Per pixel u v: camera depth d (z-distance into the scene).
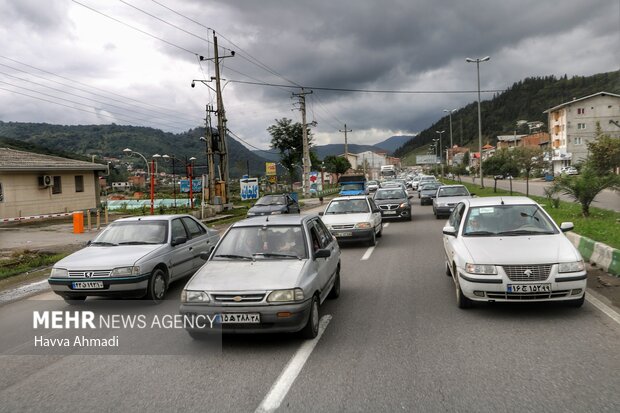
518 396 4.12
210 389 4.50
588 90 166.12
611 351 5.10
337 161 89.25
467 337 5.73
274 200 26.36
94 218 28.19
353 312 7.10
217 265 6.45
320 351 5.46
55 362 5.48
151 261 8.13
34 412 4.19
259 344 5.80
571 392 4.16
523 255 6.54
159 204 36.62
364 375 4.69
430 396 4.17
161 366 5.19
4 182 25.62
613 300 7.15
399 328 6.20
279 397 4.26
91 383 4.80
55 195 29.08
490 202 8.36
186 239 9.57
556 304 7.01
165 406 4.18
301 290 5.66
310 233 7.09
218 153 34.88
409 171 172.38
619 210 21.11
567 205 24.22
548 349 5.23
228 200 35.22
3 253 15.31
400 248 13.62
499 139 131.38
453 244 7.66
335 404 4.09
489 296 6.48
